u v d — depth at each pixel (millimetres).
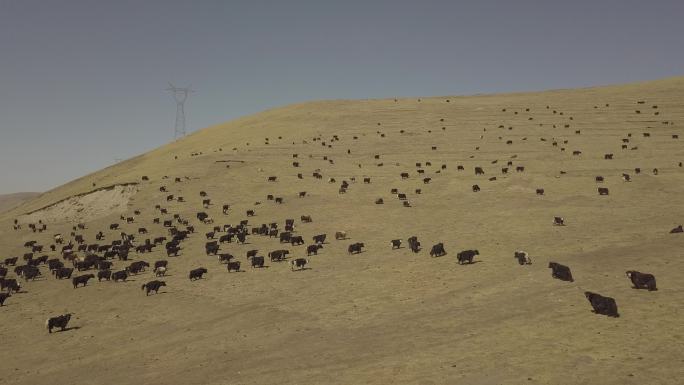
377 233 47312
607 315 20328
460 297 26219
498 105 108125
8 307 36750
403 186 63719
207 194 69812
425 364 17844
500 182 59438
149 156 121438
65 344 27703
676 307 20172
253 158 83938
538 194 53219
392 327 23062
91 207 74375
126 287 38750
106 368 23047
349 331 23438
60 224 70188
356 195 62312
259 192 68250
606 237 34844
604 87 122875
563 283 25656
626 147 68250
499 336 19656
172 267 43469
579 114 91562
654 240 32281
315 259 40750
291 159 81625
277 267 39531
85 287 40375
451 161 72500
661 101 92812
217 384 18969
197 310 30938
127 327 29422
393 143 86000
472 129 89500
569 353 17078
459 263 33469
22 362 25547
